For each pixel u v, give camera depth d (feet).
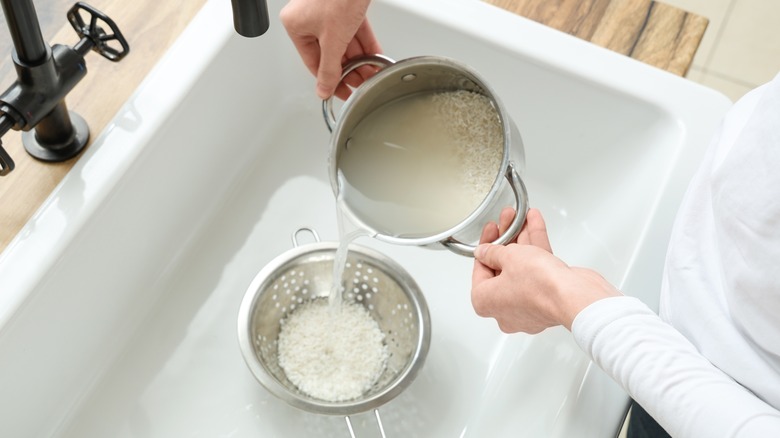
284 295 3.26
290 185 3.57
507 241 2.54
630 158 3.28
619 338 2.11
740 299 2.13
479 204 2.54
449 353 3.23
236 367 3.15
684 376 2.03
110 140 2.88
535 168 3.54
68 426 2.98
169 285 3.28
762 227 1.99
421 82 2.69
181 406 3.05
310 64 2.97
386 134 2.74
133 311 3.17
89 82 3.02
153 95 2.99
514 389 2.93
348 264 3.26
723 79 7.01
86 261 2.80
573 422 2.59
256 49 3.36
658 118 3.19
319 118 3.69
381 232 2.60
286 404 3.08
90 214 2.74
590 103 3.29
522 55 3.27
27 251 2.64
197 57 3.08
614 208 3.25
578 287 2.25
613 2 3.45
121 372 3.09
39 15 3.13
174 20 3.21
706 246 2.38
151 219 3.09
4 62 3.01
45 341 2.76
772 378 2.15
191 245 3.36
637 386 2.10
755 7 7.26
